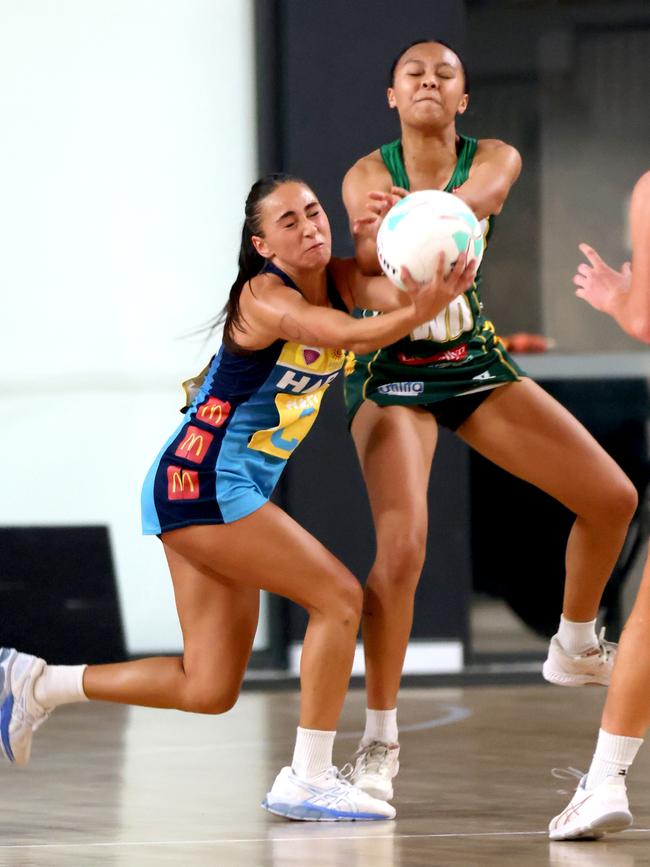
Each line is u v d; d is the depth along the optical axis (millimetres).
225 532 10812
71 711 18172
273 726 16922
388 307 10500
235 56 20812
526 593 22781
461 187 11656
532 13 24078
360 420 12336
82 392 20750
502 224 24297
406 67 11742
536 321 24344
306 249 10461
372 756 11945
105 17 20688
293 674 20578
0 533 20781
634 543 22344
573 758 14492
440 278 9586
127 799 12391
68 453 20781
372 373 12266
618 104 24141
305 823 11250
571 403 22422
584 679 13156
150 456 20828
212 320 19844
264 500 10898
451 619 20797
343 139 20672
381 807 11359
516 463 12289
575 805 10289
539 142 24234
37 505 20797
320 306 10711
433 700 19156
